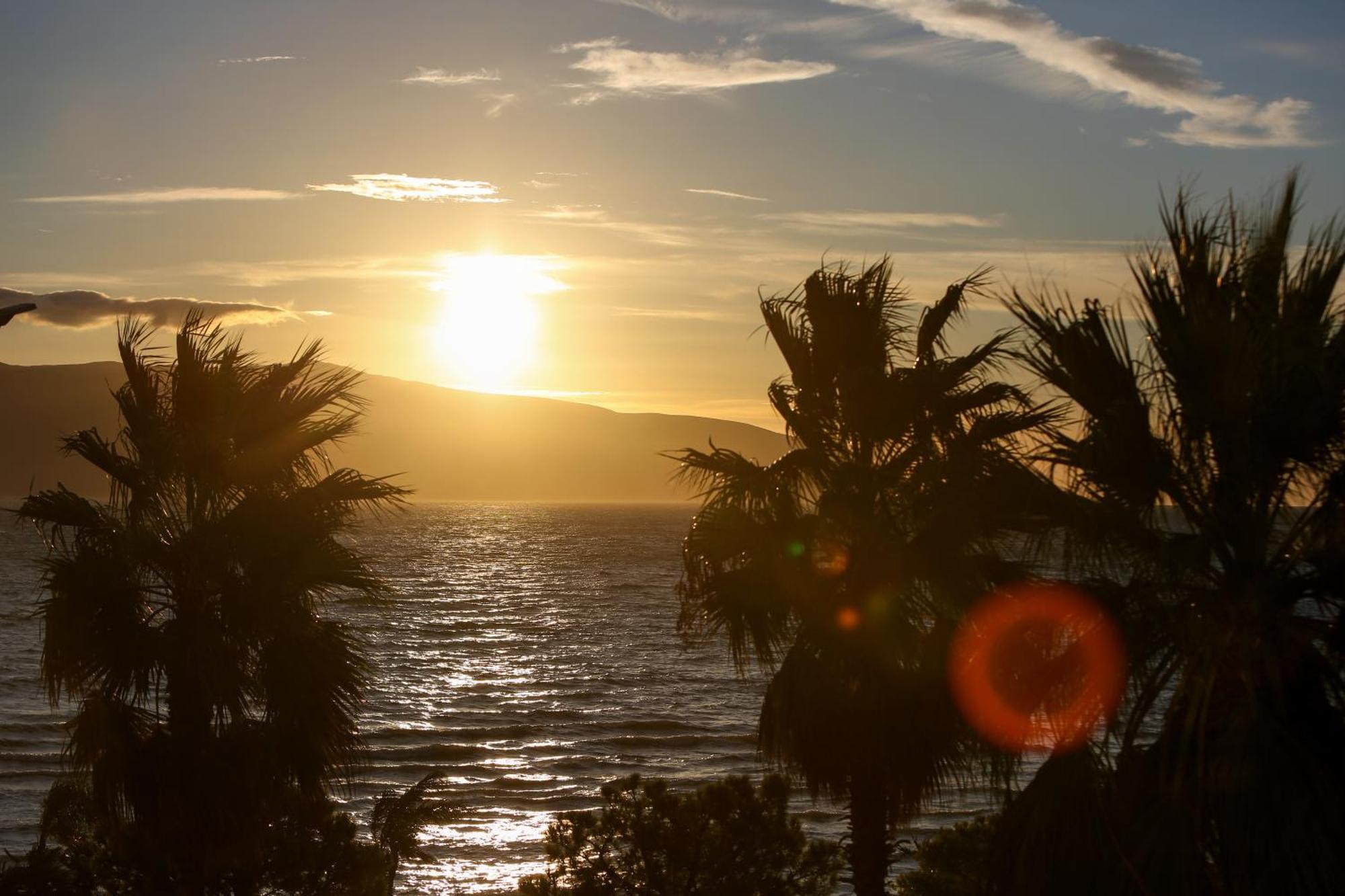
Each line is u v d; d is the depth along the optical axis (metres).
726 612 10.82
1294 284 7.01
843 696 10.41
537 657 60.81
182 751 10.94
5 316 8.96
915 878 11.91
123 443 11.88
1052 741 7.11
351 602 12.01
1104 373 6.95
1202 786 6.45
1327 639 6.62
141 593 11.34
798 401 11.39
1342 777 6.43
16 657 55.81
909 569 10.05
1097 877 6.64
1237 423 6.70
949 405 10.52
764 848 11.70
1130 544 6.83
